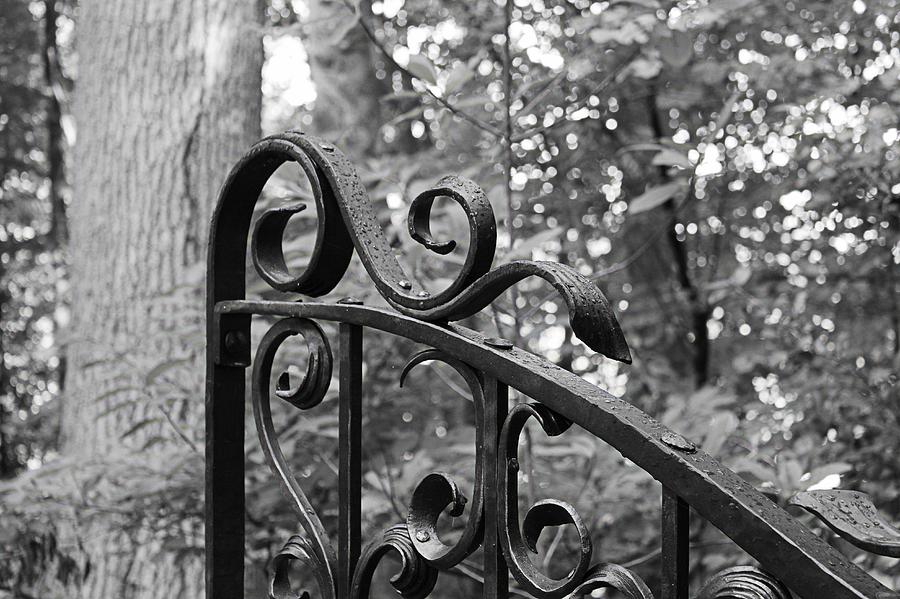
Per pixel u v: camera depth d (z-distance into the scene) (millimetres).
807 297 3217
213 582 1290
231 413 1330
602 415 790
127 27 3793
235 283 1348
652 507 3086
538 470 2705
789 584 663
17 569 3160
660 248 4973
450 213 2197
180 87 3779
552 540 2789
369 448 3068
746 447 2475
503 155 2482
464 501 981
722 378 4430
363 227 1086
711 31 3449
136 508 2562
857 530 690
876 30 2678
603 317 817
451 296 948
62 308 7961
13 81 9094
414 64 2158
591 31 2410
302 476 2582
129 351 2602
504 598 901
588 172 3768
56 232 8914
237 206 1326
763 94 3104
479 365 915
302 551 1170
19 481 2586
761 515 686
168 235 3691
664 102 3641
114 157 3746
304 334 1174
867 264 2990
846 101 2570
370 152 5816
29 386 7996
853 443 2922
